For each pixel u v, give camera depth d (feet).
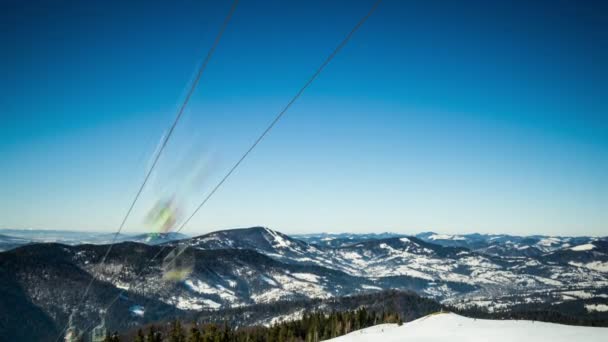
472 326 269.85
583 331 196.24
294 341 410.31
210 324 381.40
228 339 370.53
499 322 286.66
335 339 319.68
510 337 196.65
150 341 345.31
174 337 359.46
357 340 276.41
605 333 181.88
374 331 340.18
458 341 208.85
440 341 213.46
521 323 267.59
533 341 177.06
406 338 241.96
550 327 228.43
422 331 278.67
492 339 201.46
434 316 352.08
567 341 163.94
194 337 357.41
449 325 292.40
